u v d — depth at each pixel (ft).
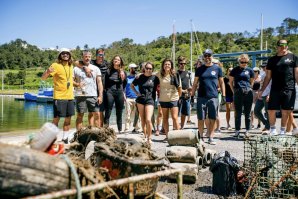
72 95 27.84
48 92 147.74
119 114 33.55
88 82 29.55
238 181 18.49
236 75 34.14
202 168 23.39
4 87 390.42
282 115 28.89
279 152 17.38
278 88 28.71
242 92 33.76
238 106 34.30
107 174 13.89
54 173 11.12
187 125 44.75
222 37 522.06
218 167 18.62
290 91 28.45
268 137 18.28
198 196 18.17
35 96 152.97
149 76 30.07
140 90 30.17
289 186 16.99
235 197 17.98
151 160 14.61
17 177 10.39
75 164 13.30
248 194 17.46
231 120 52.80
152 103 30.09
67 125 28.04
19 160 10.47
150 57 472.03
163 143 31.81
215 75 30.94
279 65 28.45
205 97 31.12
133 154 14.56
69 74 27.43
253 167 18.11
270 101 29.17
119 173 13.78
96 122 30.42
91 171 13.19
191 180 20.29
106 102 32.22
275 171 17.25
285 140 18.17
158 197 15.34
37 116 74.28
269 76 29.45
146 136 31.09
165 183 20.39
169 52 467.93
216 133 38.68
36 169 10.74
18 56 610.65
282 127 28.91
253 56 71.92
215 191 18.71
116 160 13.85
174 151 21.13
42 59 625.82
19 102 145.28
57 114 27.14
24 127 52.08
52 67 26.63
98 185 10.93
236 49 448.65
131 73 40.60
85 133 19.20
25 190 10.54
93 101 29.84
